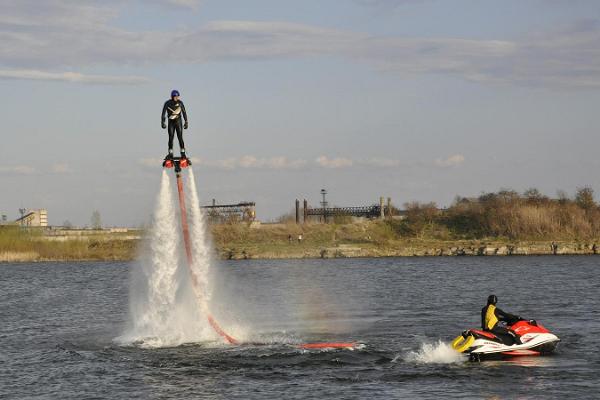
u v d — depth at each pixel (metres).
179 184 52.47
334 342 54.47
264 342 54.44
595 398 38.00
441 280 124.88
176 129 50.88
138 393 40.59
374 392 39.59
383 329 61.75
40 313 82.19
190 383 42.50
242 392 40.22
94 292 112.25
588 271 142.50
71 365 48.12
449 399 38.12
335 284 119.00
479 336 47.44
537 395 38.59
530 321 48.88
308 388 40.66
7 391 41.53
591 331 58.25
